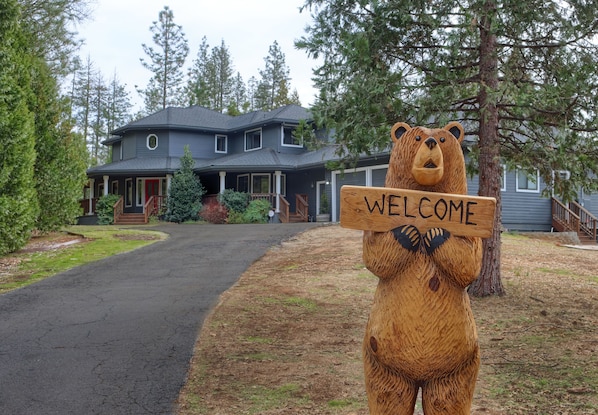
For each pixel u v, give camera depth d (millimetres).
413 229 2932
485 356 5820
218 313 7961
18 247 14633
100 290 10125
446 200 2922
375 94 7375
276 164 26375
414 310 2871
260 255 13734
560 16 7793
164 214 28375
